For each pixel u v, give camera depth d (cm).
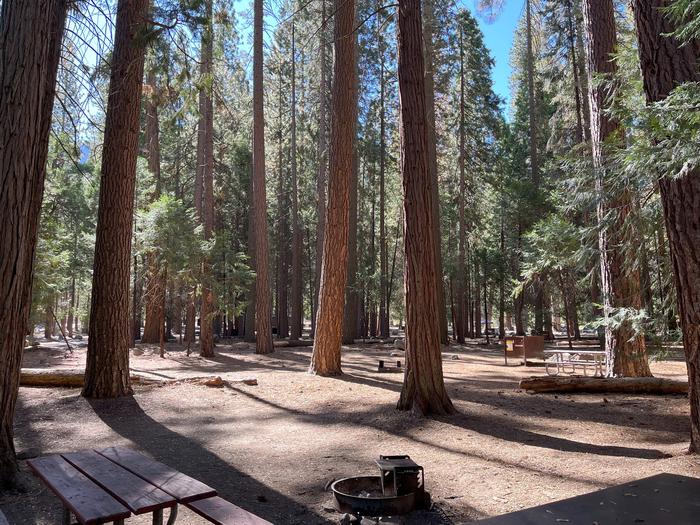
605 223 719
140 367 1585
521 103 3484
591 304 874
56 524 407
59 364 1700
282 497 475
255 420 833
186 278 1844
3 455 491
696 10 457
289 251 4156
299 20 2405
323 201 2617
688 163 461
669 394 973
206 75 995
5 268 493
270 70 2627
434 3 2342
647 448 619
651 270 739
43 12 517
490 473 536
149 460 391
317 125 3056
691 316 547
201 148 2559
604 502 296
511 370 1495
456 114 2930
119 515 279
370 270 3606
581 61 2323
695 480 342
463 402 897
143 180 2186
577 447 633
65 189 2356
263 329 2109
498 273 3353
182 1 822
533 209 2711
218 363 1734
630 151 537
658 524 258
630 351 1042
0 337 493
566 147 2475
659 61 554
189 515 437
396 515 417
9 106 491
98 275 942
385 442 686
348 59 1290
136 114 955
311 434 740
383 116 3197
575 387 1005
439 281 2500
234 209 3559
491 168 3262
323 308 1274
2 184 488
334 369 1266
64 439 699
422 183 830
